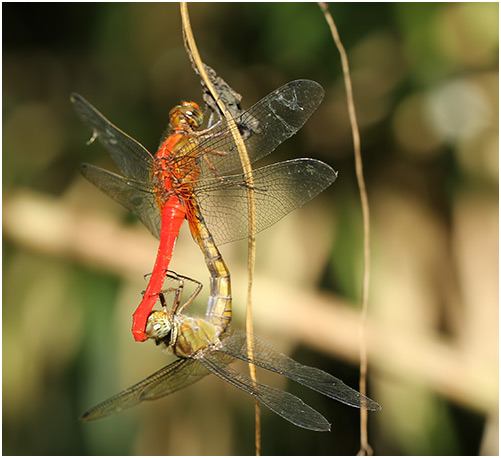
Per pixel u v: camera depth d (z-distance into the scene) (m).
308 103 0.60
